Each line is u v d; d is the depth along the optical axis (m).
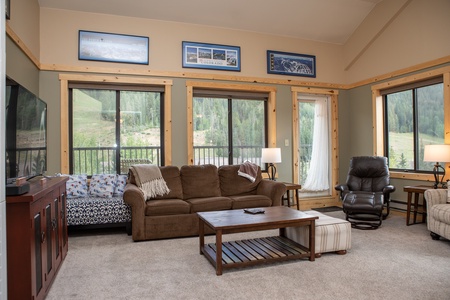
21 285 1.94
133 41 4.96
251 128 5.79
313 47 6.10
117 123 5.00
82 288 2.49
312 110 6.23
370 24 5.62
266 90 5.71
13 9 3.45
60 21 4.65
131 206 3.81
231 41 5.52
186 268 2.90
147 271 2.83
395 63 5.25
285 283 2.54
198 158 5.43
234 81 5.52
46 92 4.58
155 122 5.19
